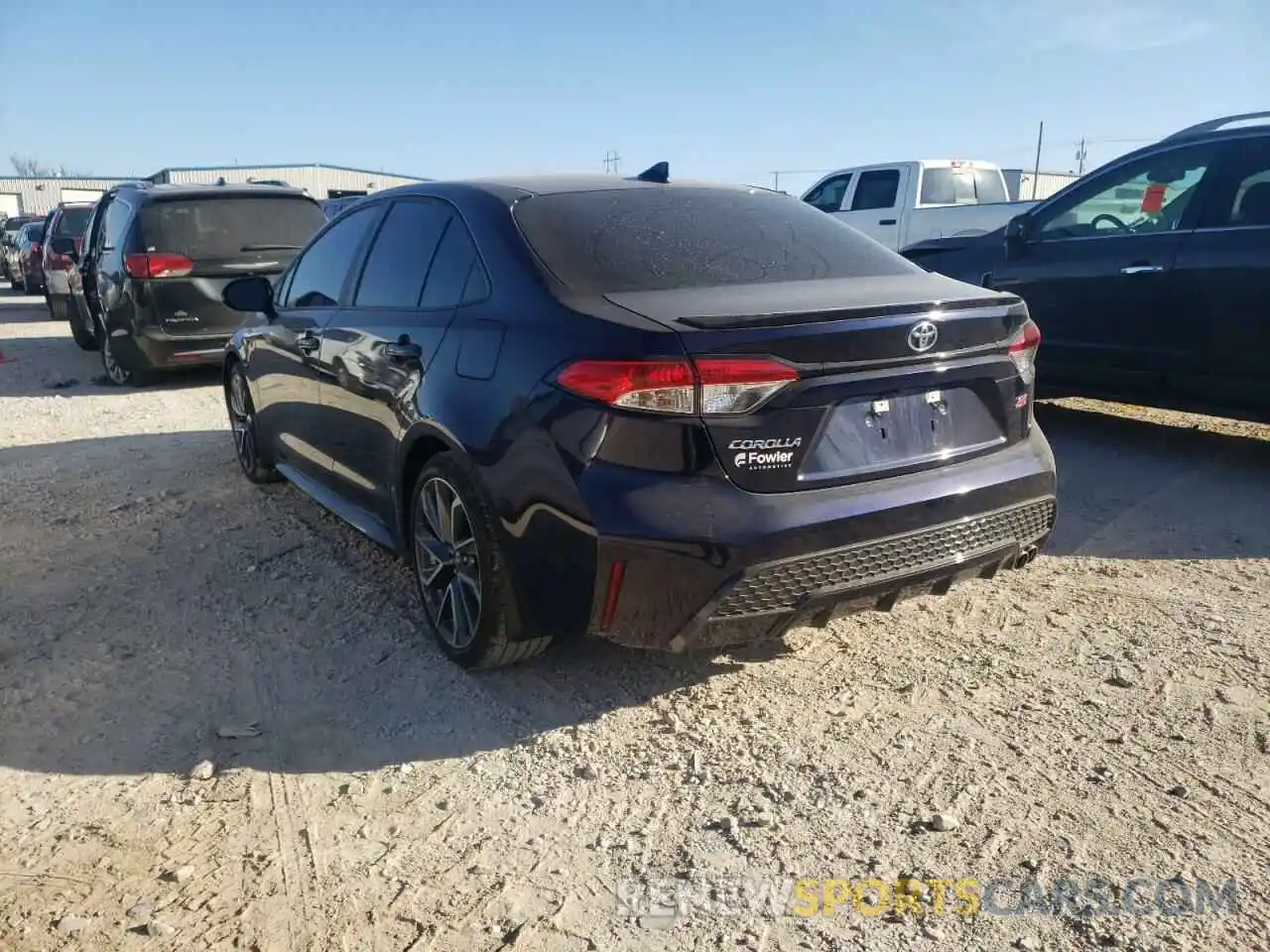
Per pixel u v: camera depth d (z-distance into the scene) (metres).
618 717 3.18
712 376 2.71
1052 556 4.43
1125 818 2.59
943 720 3.09
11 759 3.03
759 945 2.21
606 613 2.87
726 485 2.77
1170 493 5.25
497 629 3.21
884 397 2.98
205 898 2.41
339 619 3.97
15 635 3.90
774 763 2.89
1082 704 3.15
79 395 9.34
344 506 4.52
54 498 5.77
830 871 2.44
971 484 3.10
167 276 8.80
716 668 3.46
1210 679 3.28
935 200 13.62
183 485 5.98
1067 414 7.19
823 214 4.01
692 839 2.57
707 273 3.25
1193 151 5.68
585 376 2.80
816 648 3.60
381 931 2.29
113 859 2.57
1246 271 5.28
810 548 2.82
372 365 3.87
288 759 3.00
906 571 3.01
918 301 2.99
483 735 3.10
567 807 2.73
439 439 3.37
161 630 3.91
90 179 63.03
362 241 4.41
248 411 5.75
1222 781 2.73
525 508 2.94
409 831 2.65
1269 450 6.00
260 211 9.30
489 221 3.50
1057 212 6.36
